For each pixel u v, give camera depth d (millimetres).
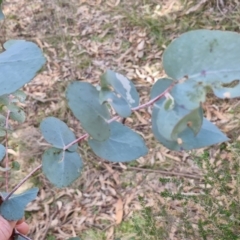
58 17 2156
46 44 2043
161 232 896
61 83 1821
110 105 286
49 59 1962
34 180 1435
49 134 347
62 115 1658
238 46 242
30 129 1622
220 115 1475
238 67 242
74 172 347
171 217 931
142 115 1553
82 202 1364
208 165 836
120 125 303
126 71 1810
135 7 2107
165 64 251
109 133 274
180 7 1992
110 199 1349
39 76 1880
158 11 2037
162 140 268
